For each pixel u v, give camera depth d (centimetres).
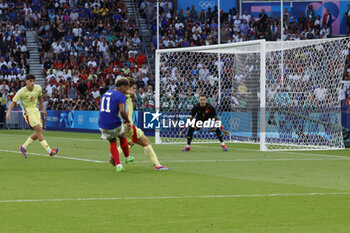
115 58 8412
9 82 7938
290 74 4825
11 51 8344
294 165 2942
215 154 3669
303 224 1469
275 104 4669
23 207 1692
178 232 1377
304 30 8762
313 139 4466
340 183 2236
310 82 4641
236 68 5256
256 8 8862
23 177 2394
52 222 1485
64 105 7319
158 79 4981
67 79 7719
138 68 8250
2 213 1602
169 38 8581
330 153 3788
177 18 8812
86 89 7725
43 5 8988
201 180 2314
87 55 8494
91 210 1650
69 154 3612
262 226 1445
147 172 2591
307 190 2041
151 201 1800
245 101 5128
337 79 4375
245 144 4797
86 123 6719
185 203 1766
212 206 1716
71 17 8869
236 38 8450
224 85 6081
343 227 1435
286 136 4619
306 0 8812
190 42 8575
